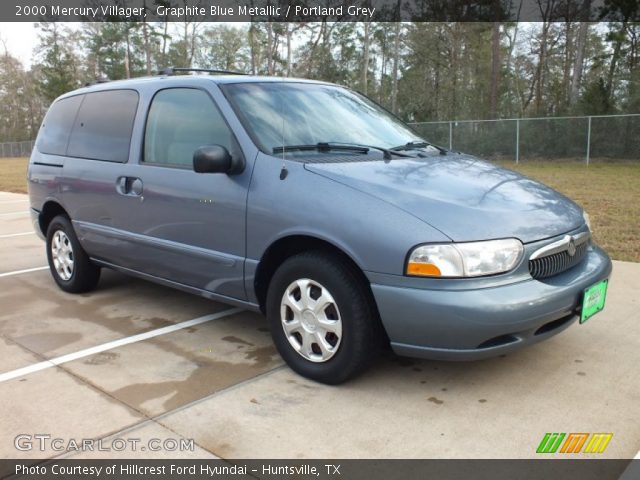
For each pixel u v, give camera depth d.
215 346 3.95
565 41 38.28
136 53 47.16
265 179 3.43
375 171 3.37
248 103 3.81
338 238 3.05
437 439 2.73
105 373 3.53
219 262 3.70
